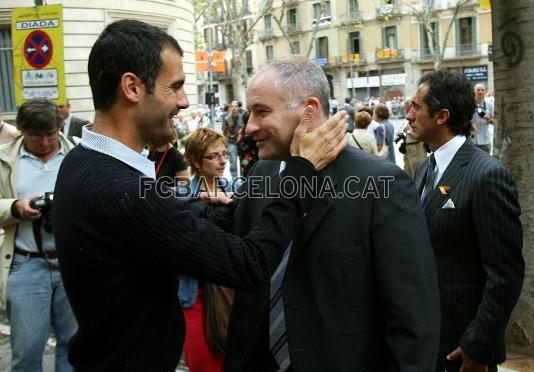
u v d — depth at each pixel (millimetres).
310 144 1823
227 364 2148
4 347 4613
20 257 3305
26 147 3400
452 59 45094
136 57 1630
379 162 1899
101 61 1655
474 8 43031
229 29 29547
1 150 3361
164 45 1678
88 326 1660
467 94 2520
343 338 1846
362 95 51438
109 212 1555
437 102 2508
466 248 2432
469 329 2355
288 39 26922
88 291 1625
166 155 4258
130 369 1641
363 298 1869
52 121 3277
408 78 47906
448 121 2525
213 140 3582
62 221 1648
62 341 3475
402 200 1846
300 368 1869
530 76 3699
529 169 3777
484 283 2443
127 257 1605
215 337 2996
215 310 2994
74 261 1617
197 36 42750
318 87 1909
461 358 2488
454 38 44844
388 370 1894
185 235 1599
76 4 15477
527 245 3850
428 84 2559
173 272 1760
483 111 10188
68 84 15539
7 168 3342
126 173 1614
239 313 2143
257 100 1907
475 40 43719
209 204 2525
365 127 7684
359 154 1950
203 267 1618
